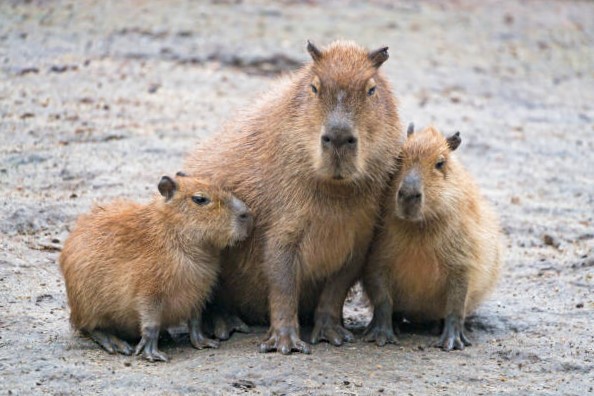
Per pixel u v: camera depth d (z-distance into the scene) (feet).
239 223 45.39
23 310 47.55
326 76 43.32
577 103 99.19
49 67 88.69
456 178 46.62
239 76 92.63
